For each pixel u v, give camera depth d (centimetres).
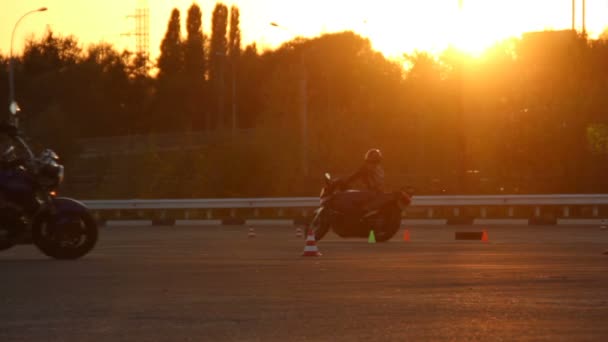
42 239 4791
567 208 11031
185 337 2319
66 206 4803
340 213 6456
